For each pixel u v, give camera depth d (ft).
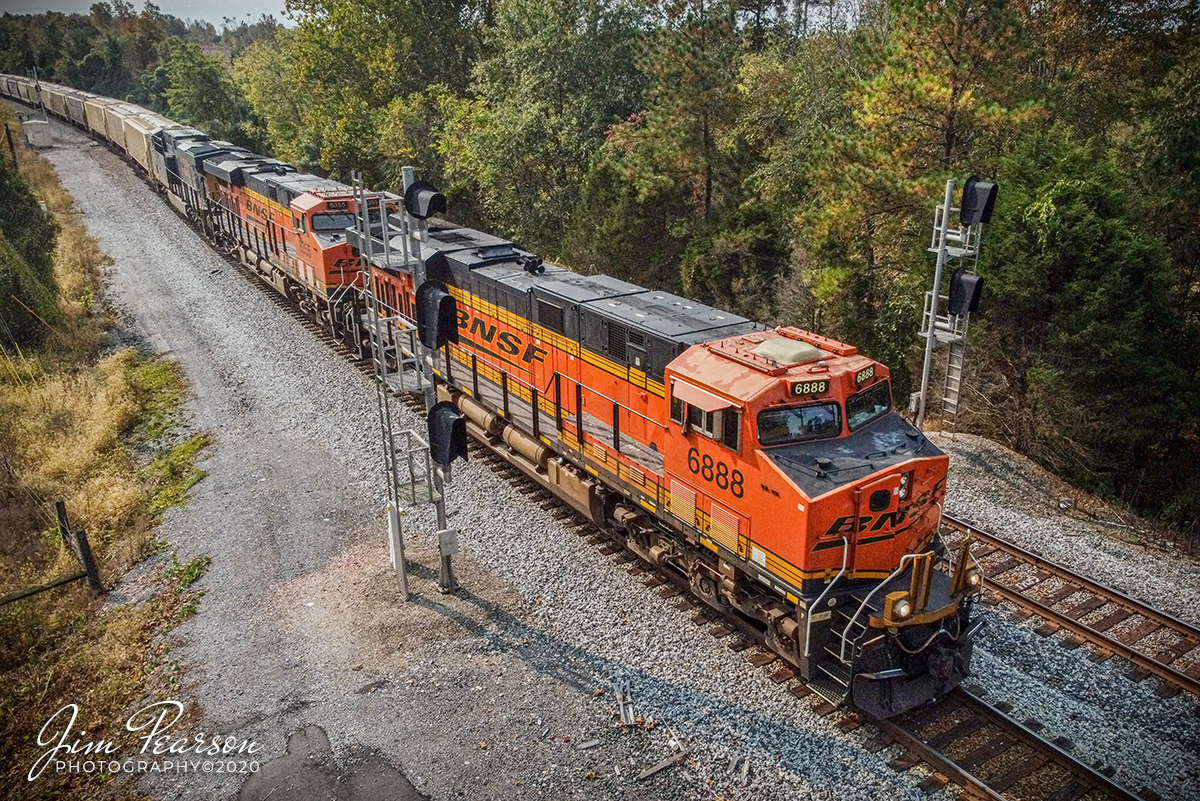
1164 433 61.57
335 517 50.72
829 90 88.53
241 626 40.83
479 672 36.78
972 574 32.91
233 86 214.69
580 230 95.50
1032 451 63.36
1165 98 77.97
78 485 58.29
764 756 31.63
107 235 122.11
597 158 97.76
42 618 43.62
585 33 109.60
